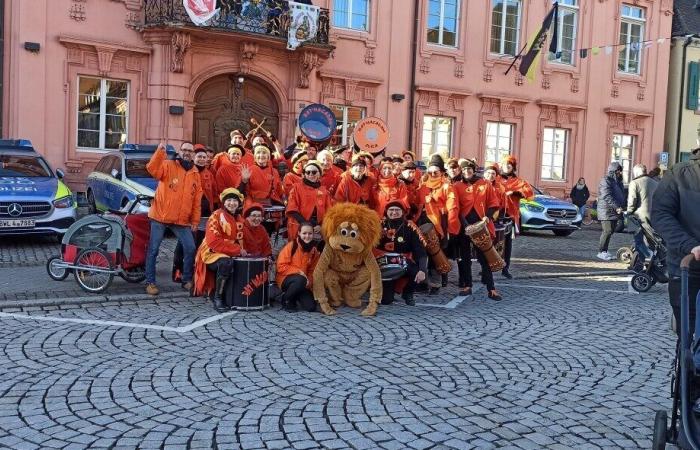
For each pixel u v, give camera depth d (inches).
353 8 863.1
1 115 693.3
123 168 589.9
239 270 326.3
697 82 1144.8
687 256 157.5
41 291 357.4
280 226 401.7
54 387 213.9
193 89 751.1
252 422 189.6
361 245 322.0
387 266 342.6
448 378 232.8
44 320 298.2
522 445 179.5
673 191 170.4
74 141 717.9
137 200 373.1
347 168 419.2
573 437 186.1
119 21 726.5
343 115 864.9
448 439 181.5
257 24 759.1
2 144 564.7
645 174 434.3
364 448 174.2
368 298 365.1
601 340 293.7
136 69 737.6
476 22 943.0
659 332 312.8
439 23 924.6
